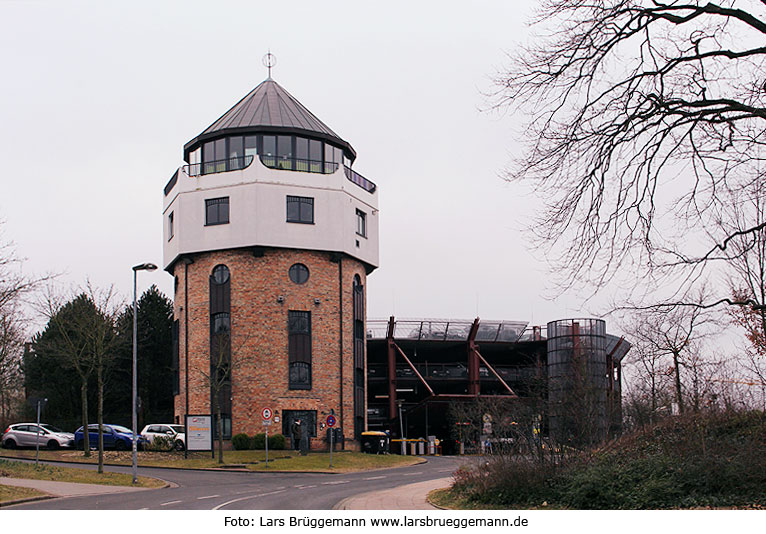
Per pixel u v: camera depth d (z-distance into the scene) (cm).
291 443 4981
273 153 5325
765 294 2073
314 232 5272
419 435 7056
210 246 5241
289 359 5156
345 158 5769
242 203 5184
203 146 5434
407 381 6856
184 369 5372
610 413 2688
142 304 6762
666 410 3023
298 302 5222
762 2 1550
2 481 2733
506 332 6981
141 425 6519
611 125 1661
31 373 6194
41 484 2772
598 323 5253
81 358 4462
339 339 5331
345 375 5344
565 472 2072
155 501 2339
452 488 2464
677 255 1648
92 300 4669
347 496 2573
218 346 5169
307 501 2381
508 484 2106
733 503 1677
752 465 1742
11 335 4031
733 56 1608
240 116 5441
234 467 4072
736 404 2295
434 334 6838
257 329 5138
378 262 5866
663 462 1914
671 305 1714
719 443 1941
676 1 1636
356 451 5362
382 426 6900
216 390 4484
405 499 2444
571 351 4878
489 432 3362
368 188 5878
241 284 5188
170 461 4231
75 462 4059
